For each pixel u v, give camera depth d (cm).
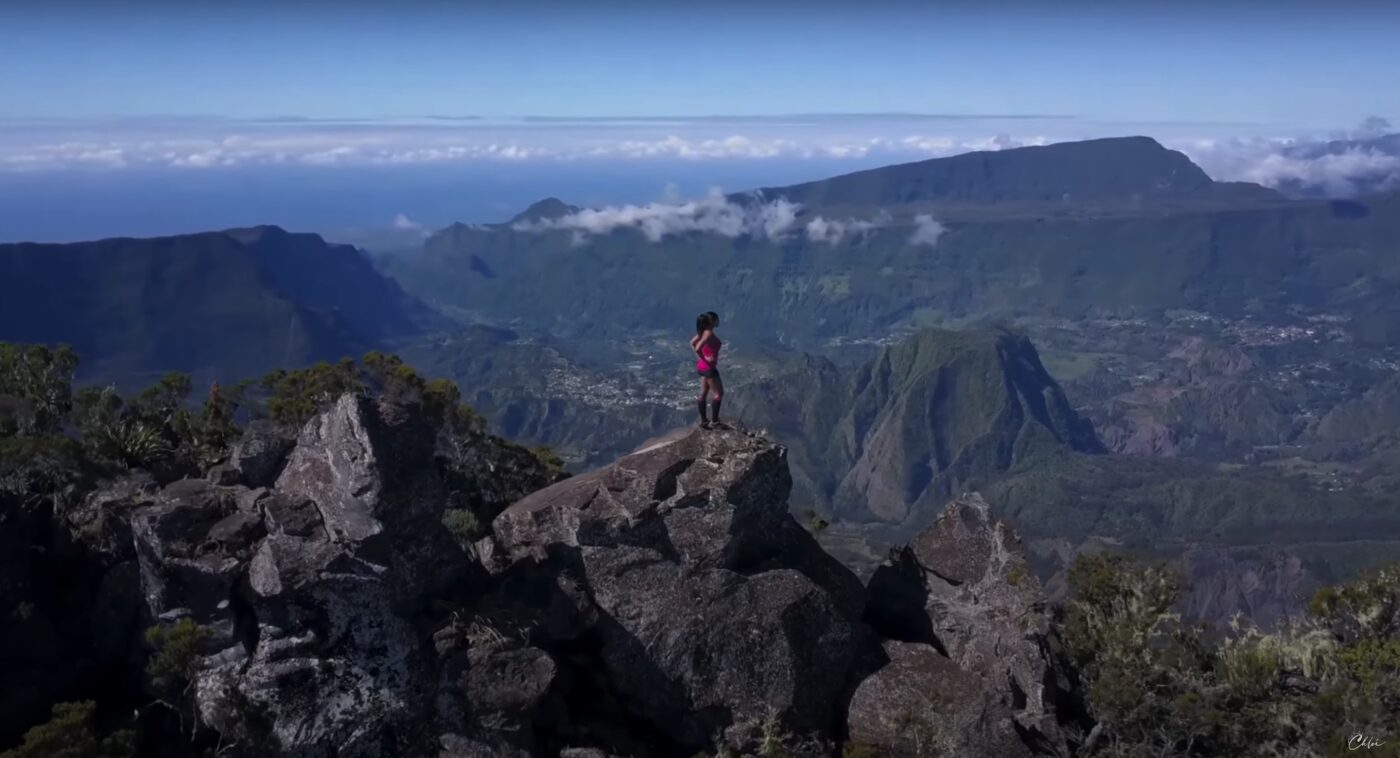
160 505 1780
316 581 1700
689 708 1900
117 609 1822
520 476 2981
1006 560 2244
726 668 1919
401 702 1695
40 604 1814
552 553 1984
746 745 1888
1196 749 1992
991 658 2098
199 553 1723
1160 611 2191
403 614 1783
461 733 1702
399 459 1838
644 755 1853
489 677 1739
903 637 2248
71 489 1992
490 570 1983
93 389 2538
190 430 2612
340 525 1748
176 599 1719
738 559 2103
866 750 1822
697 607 1939
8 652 1712
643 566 1966
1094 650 2189
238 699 1638
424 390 3041
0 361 2475
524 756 1706
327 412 1925
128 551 1917
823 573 2219
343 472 1802
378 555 1753
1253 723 1969
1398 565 2317
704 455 2134
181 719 1698
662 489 2059
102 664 1798
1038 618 2134
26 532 1897
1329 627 2312
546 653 1808
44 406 2447
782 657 1939
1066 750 1955
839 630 2012
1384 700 1986
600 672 1927
